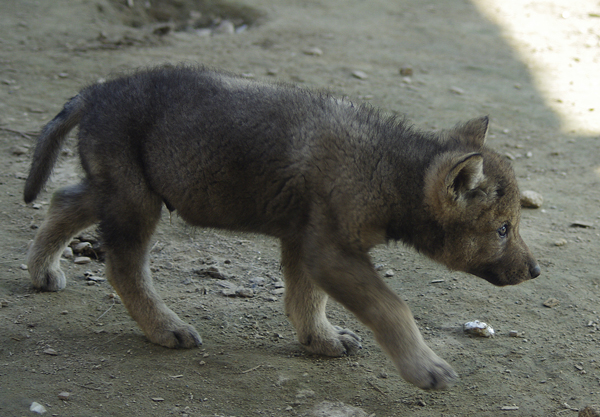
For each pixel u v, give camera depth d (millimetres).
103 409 3621
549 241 6105
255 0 14125
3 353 4074
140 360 4137
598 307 5008
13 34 10820
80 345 4250
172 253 5684
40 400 3643
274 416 3670
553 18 14789
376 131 4023
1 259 5227
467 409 3795
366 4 14852
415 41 12805
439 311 4957
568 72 11742
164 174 4160
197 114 4078
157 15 13195
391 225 4000
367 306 3701
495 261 4086
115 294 4945
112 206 4273
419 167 3953
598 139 8852
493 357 4355
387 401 3875
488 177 3893
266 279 5387
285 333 4645
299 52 11383
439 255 4090
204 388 3883
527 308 5000
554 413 3758
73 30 11328
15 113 8031
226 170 4031
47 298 4781
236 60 10625
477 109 9703
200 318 4746
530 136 8891
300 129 3934
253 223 4203
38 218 5930
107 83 4488
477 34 13570
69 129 4762
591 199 7094
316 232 3834
